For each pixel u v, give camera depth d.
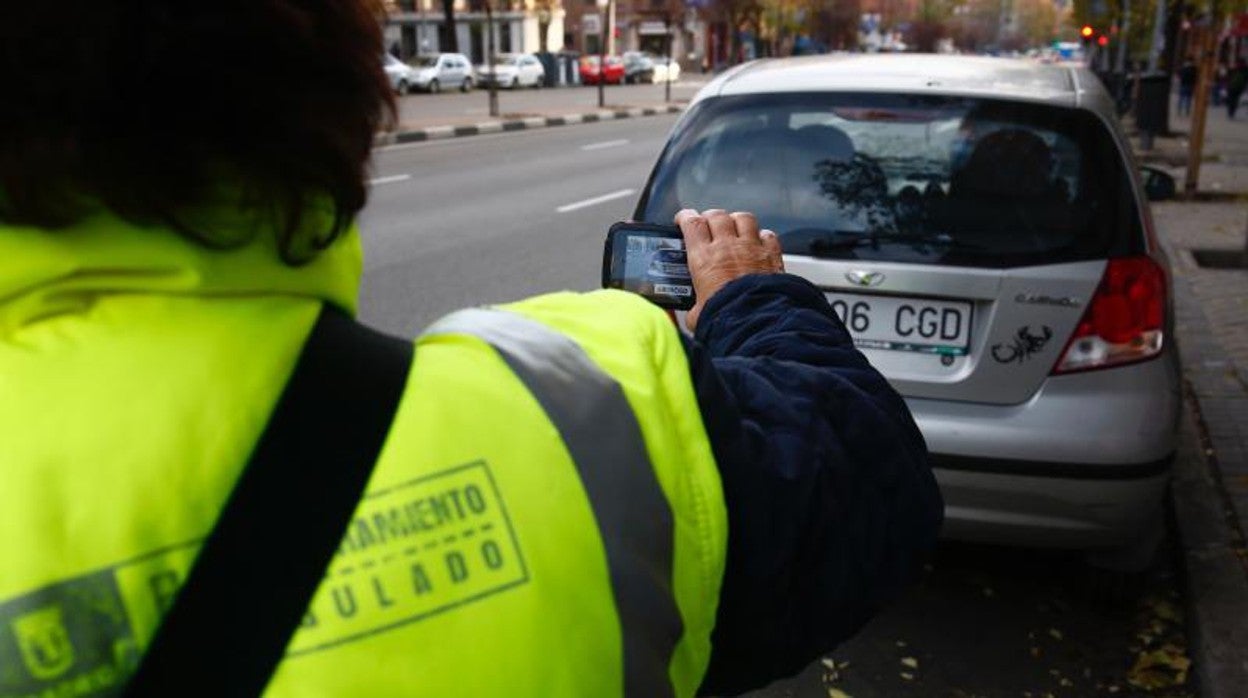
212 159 0.68
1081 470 3.04
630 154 18.47
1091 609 3.49
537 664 0.70
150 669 0.64
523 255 9.16
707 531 0.83
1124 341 3.10
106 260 0.67
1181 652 3.23
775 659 0.96
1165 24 21.28
